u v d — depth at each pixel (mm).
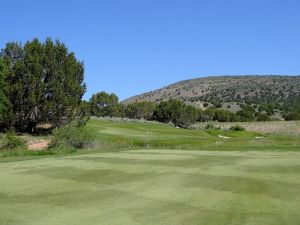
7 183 16625
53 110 48469
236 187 15406
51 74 49125
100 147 37156
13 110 47594
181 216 11875
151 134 56375
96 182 16562
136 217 11844
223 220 11430
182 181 16531
